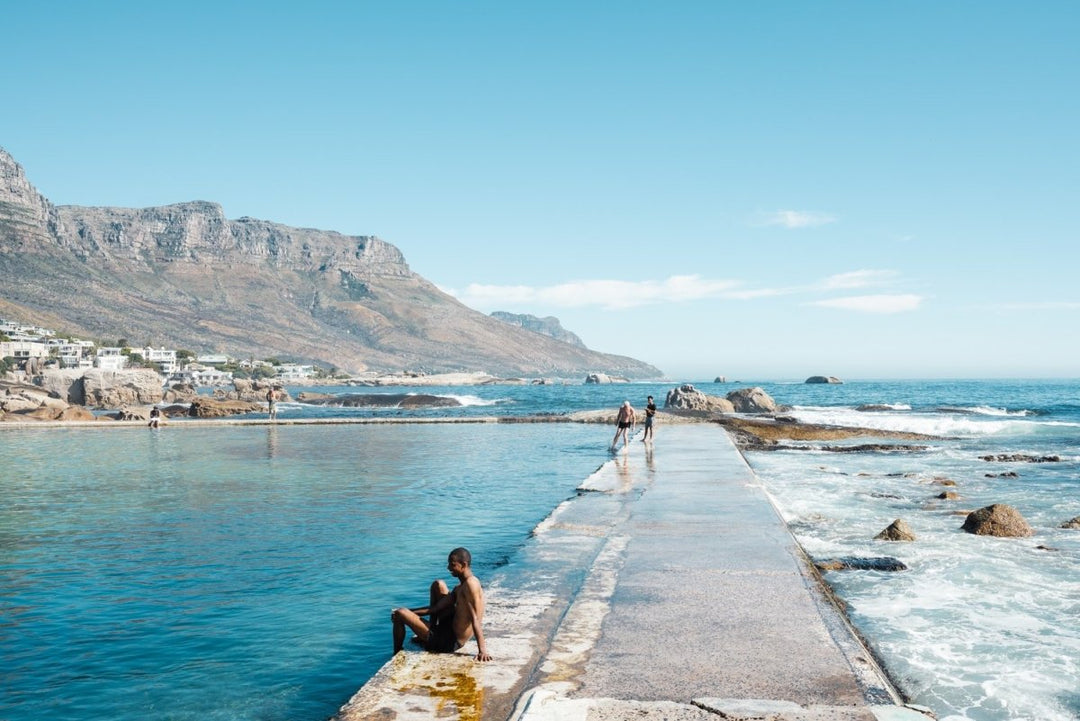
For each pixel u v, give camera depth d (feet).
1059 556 42.57
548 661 22.30
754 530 42.32
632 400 339.36
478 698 19.56
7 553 43.75
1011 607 32.68
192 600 34.24
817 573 32.86
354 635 29.45
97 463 94.79
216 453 106.93
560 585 31.24
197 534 48.93
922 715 17.93
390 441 126.00
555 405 301.22
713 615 26.71
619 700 18.84
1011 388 563.07
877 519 54.54
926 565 40.55
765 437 133.28
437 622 23.94
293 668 26.16
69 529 50.78
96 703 23.45
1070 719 21.61
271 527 51.16
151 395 302.04
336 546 45.27
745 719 17.62
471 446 114.01
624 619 26.32
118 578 38.11
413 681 20.81
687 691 19.75
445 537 47.83
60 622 31.32
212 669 26.11
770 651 22.91
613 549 37.88
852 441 127.75
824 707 18.35
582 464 88.79
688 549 37.68
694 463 77.41
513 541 46.68
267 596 34.78
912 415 195.31
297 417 220.43
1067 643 27.99
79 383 291.79
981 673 25.08
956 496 64.18
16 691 24.40
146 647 28.30
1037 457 96.73
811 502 62.23
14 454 108.99
